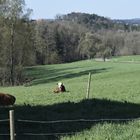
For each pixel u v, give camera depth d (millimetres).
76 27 188125
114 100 24375
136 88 35562
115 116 18453
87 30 198375
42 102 25969
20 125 15766
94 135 13977
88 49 178250
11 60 80562
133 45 198000
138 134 13969
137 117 18219
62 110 20172
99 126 15281
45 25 160250
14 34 80375
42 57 147250
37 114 18672
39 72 101125
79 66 115312
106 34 199250
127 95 29375
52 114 18766
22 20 80750
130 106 21703
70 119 17391
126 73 75688
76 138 13703
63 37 167000
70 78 77750
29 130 15062
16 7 79562
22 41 81062
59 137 13984
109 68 94250
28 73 98250
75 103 22453
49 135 14406
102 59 162750
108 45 192250
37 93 34344
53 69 109500
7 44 80188
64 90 34562
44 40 151125
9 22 80000
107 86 39844
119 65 108375
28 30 81812
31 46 82625
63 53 165875
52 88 40875
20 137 14141
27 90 41062
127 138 13523
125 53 196500
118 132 14414
